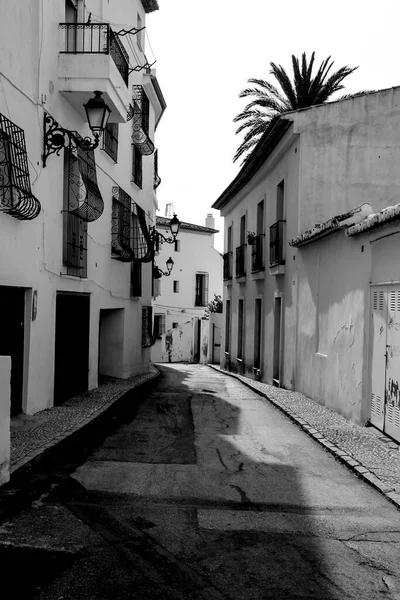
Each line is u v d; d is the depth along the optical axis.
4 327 8.41
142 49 18.78
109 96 10.69
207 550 4.47
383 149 14.00
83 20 11.75
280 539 4.77
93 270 13.01
